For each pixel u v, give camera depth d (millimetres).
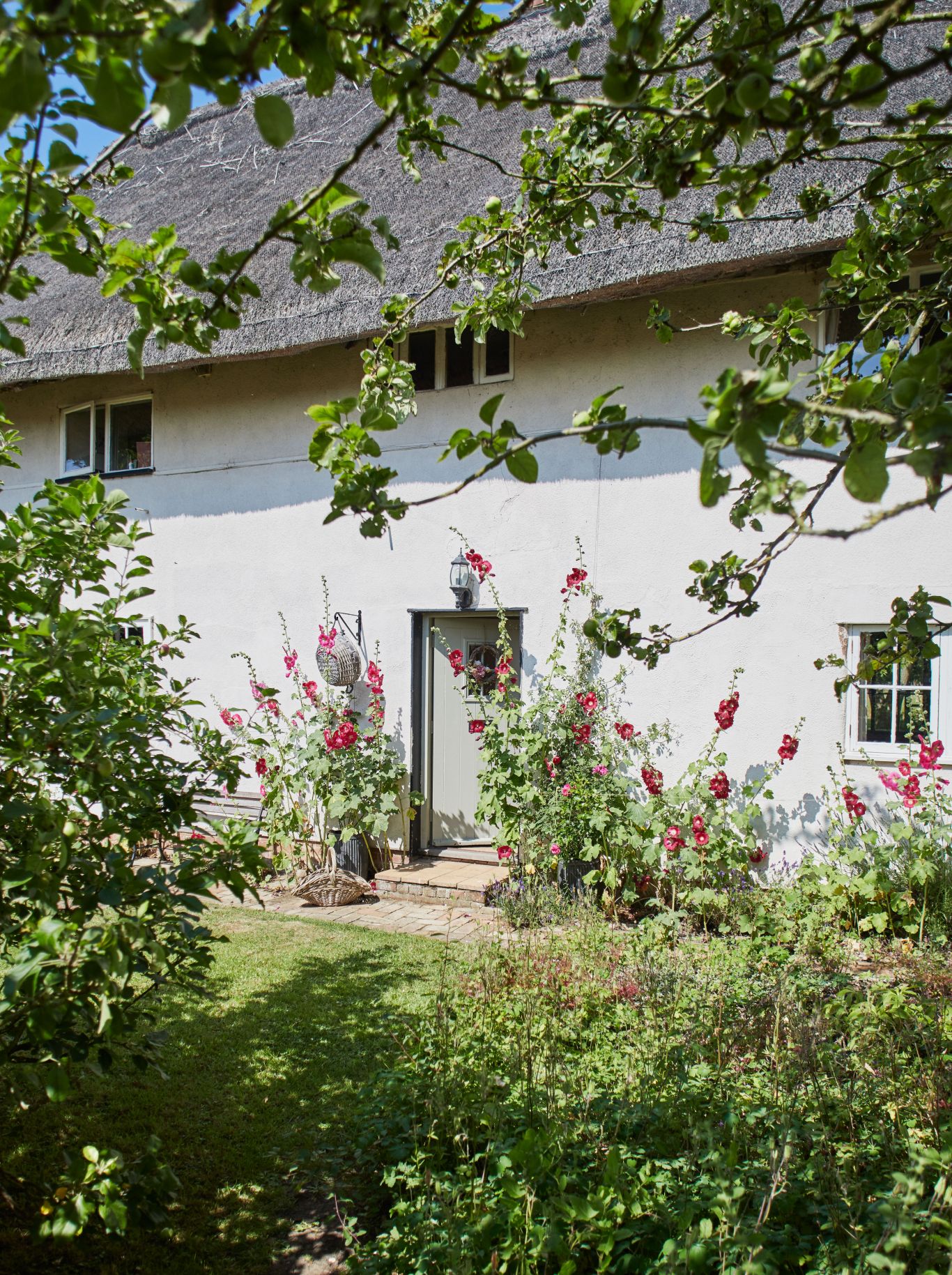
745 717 6895
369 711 8227
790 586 6754
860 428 1430
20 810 2324
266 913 7125
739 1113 3092
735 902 6027
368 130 9773
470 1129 3223
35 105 1334
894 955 5449
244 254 1841
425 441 8211
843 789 6414
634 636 2863
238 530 9188
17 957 2270
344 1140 3645
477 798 8445
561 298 6867
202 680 9367
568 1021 4074
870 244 3090
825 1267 2328
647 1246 2502
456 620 8359
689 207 6398
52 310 9672
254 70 1468
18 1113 3762
